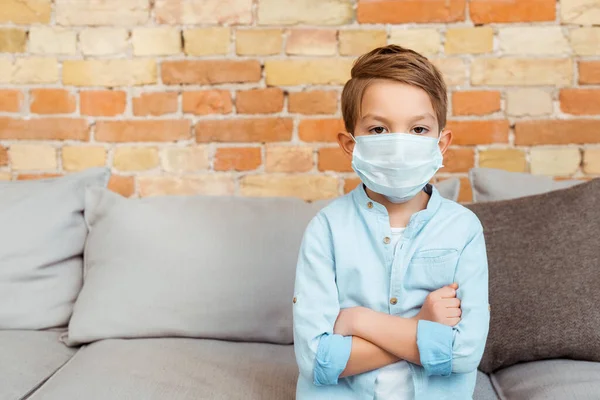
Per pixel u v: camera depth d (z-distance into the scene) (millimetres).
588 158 1922
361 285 1087
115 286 1536
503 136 1937
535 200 1477
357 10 1938
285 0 1950
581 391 1157
